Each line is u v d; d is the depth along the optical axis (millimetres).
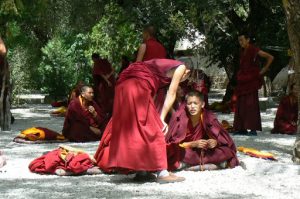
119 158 7461
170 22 19781
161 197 6871
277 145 11625
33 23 22516
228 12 21938
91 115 12367
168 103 7637
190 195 6984
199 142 8477
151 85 7555
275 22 22250
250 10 22266
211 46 23656
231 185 7586
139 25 20250
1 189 7371
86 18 25234
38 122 17078
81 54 28781
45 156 8523
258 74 13383
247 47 13422
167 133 8391
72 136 12242
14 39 17250
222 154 8617
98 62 16250
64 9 24281
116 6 21625
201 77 13109
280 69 26141
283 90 26406
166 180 7699
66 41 29094
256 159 9492
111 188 7422
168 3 18922
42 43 30516
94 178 8141
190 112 8367
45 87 27828
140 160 7449
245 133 13531
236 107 13555
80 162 8375
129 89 7516
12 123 16594
